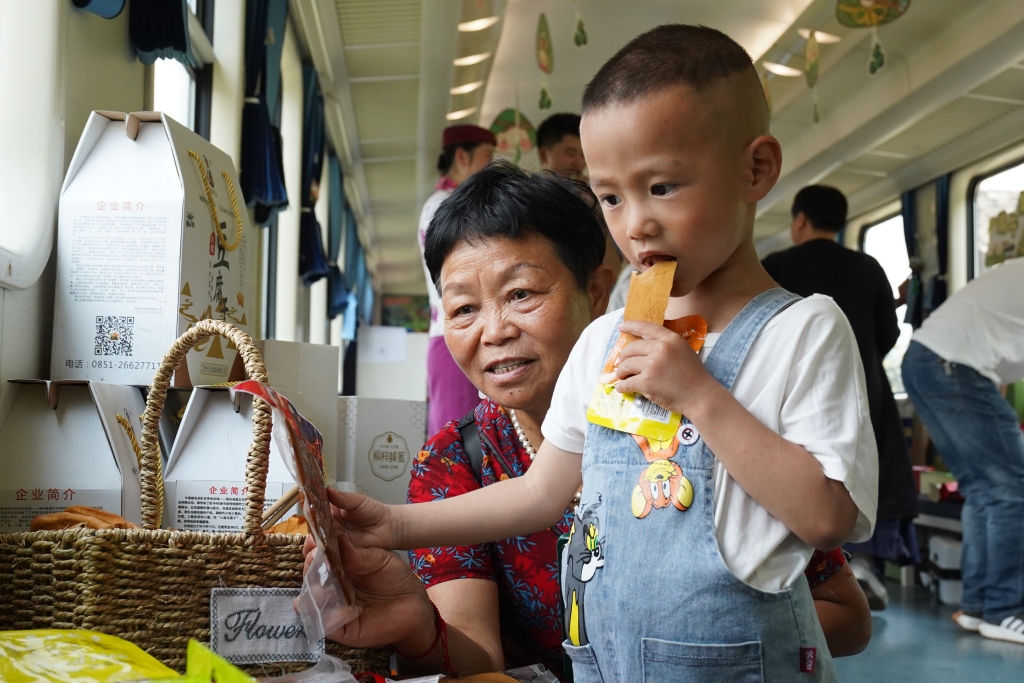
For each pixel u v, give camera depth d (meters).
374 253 17.06
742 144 0.93
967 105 7.77
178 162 1.84
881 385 4.27
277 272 6.56
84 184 1.83
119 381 1.78
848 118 8.59
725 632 0.87
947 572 4.67
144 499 1.29
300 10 6.36
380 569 1.11
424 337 8.68
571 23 7.50
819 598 1.27
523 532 1.13
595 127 0.95
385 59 7.62
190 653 0.85
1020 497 3.70
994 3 6.59
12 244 1.66
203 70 4.25
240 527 1.55
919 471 6.39
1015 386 6.93
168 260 1.80
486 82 8.59
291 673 1.07
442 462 1.40
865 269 4.23
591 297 1.41
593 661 0.97
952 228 9.07
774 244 13.05
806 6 6.91
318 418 2.34
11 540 1.17
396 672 1.33
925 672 3.10
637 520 0.93
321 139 7.32
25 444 1.51
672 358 0.92
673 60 0.92
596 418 1.00
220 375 1.97
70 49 2.07
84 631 1.03
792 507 0.86
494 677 1.14
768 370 0.93
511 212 1.29
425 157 10.66
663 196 0.92
